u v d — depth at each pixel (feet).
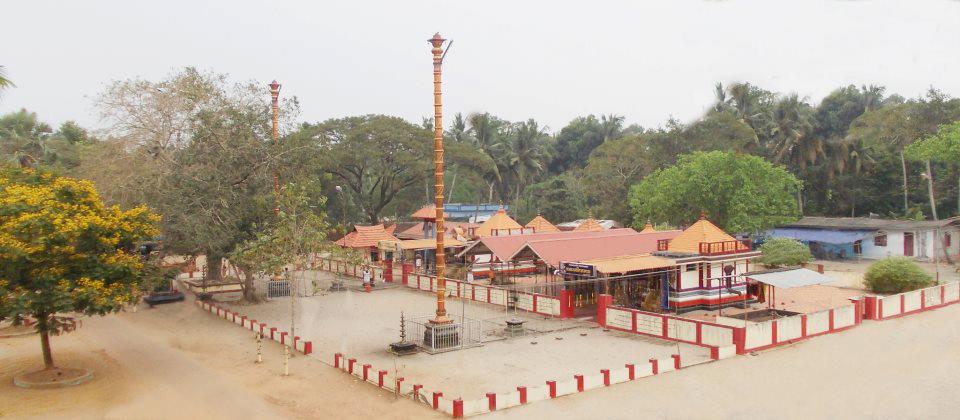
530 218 268.21
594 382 65.31
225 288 135.95
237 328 98.73
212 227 104.17
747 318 98.53
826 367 71.92
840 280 134.62
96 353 82.53
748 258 111.45
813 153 216.95
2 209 61.77
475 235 167.73
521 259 125.39
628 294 113.09
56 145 206.69
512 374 71.20
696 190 164.45
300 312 112.27
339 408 60.13
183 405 61.21
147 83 116.57
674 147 226.58
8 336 91.81
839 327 90.07
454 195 338.54
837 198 225.76
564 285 113.19
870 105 247.91
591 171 244.83
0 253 59.16
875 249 176.55
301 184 106.73
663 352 79.92
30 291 63.62
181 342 89.10
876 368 71.46
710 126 221.87
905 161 209.36
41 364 76.18
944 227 168.45
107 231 68.39
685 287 105.40
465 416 56.75
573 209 257.75
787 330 82.94
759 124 237.25
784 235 187.01
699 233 110.42
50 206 64.03
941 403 59.93
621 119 345.31
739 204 155.12
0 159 163.94
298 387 67.15
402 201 256.52
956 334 86.79
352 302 123.13
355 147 207.31
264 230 103.91
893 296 99.25
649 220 186.50
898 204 218.79
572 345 84.84
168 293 123.13
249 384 68.28
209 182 106.42
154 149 118.11
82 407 60.44
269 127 118.42
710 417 56.70
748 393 63.16
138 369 74.54
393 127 209.97
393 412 58.80
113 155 116.06
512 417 56.70
